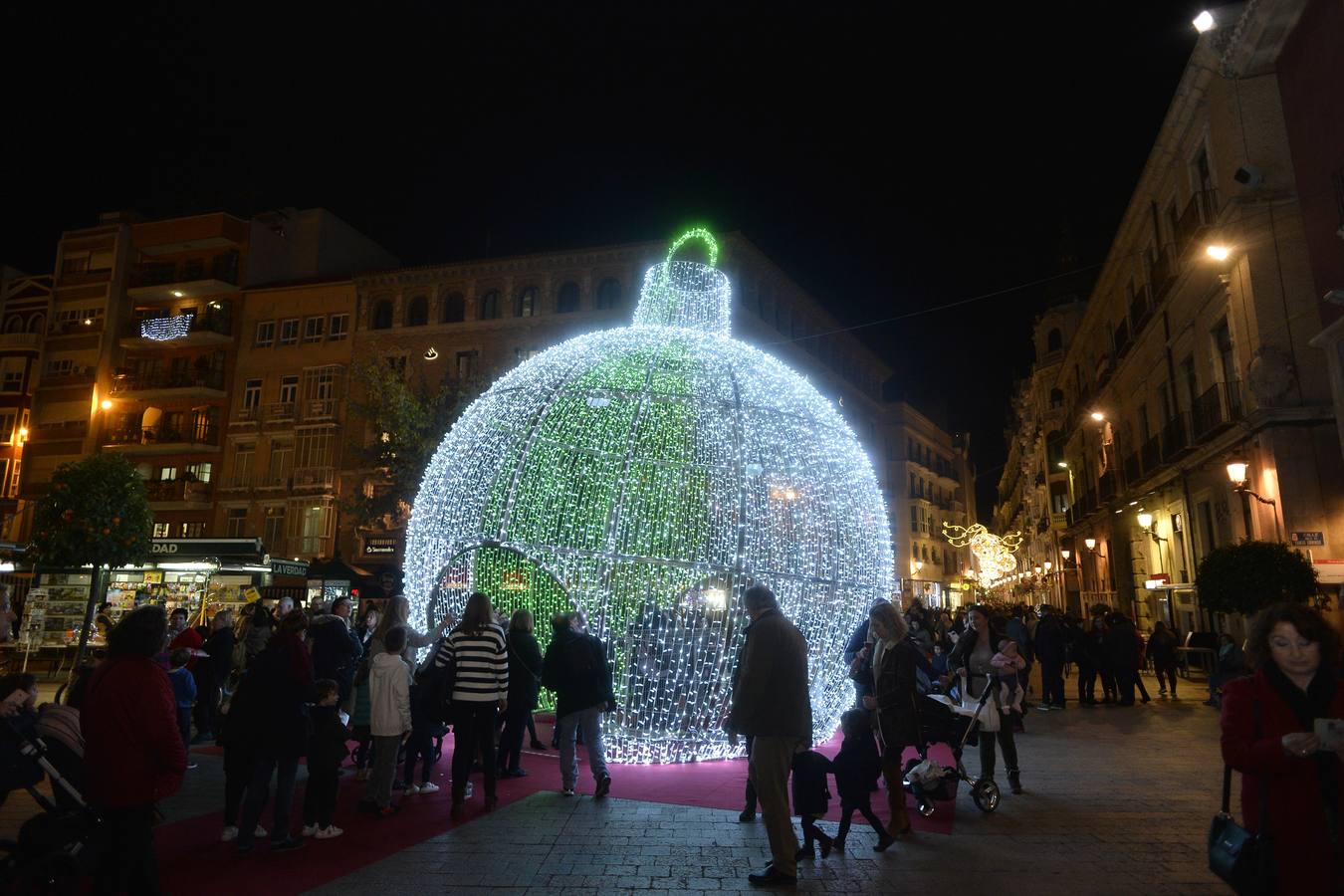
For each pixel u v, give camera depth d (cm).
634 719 802
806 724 482
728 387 892
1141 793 677
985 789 611
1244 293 1404
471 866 482
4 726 421
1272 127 1395
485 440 904
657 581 839
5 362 3259
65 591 1627
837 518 900
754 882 453
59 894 370
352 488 2909
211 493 3062
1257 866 268
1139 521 2002
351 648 783
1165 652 1396
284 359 3112
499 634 624
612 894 438
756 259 3011
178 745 385
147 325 3225
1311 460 1308
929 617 1347
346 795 671
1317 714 275
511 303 2916
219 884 451
